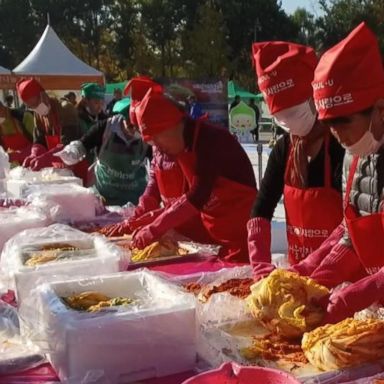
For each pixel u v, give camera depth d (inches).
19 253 81.8
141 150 161.9
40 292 61.4
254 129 575.2
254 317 65.2
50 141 180.1
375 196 68.0
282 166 88.6
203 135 101.0
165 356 56.3
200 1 1446.9
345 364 53.6
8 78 520.4
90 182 172.9
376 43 60.1
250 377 46.9
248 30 1444.4
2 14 1418.6
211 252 99.3
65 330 53.1
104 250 82.3
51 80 538.6
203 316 65.6
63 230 92.7
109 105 457.7
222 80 501.7
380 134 61.8
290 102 79.7
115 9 1473.9
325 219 85.6
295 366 55.6
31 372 57.7
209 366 56.9
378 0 1289.4
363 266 70.9
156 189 126.9
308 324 60.6
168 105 99.8
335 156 83.9
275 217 207.9
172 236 108.0
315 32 1449.3
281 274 65.6
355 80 58.4
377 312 61.9
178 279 81.4
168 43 1457.9
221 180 103.3
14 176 153.9
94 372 53.3
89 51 1498.5
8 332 66.3
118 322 54.2
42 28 1446.9
